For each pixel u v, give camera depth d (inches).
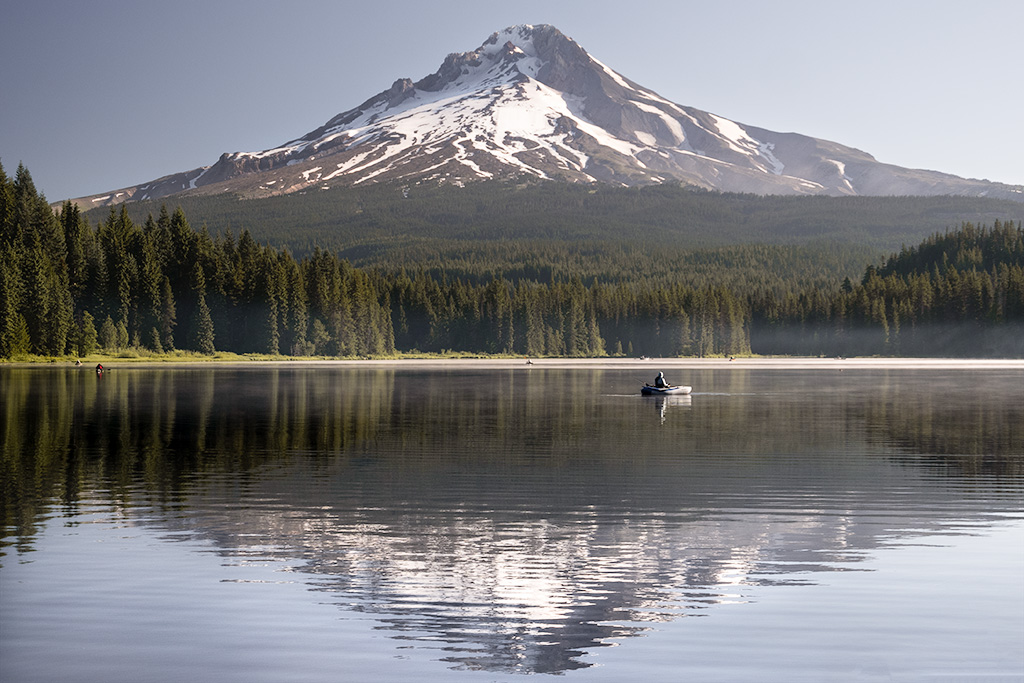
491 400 3225.9
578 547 1001.5
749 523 1122.7
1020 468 1553.9
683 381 4886.8
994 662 683.4
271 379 4707.2
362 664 677.3
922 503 1247.5
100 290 7130.9
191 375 5073.8
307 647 709.3
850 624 760.3
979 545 1015.6
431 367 7106.3
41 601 813.9
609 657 689.6
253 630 745.6
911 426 2272.4
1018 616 780.6
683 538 1043.3
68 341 6525.6
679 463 1604.3
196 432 2053.4
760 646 711.7
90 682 648.4
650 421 2404.0
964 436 2039.9
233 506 1206.3
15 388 3617.1
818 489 1348.4
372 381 4640.8
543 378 5211.6
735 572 908.6
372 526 1096.8
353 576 890.1
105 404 2839.6
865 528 1096.2
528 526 1101.1
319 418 2428.6
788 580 881.5
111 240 7440.9
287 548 992.2
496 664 676.7
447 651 703.1
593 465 1576.0
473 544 1011.9
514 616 778.2
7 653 698.2
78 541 1016.2
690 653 697.6
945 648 709.9
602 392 3774.6
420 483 1387.8
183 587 854.5
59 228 7190.0
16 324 6136.8
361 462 1599.4
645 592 842.8
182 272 7760.8
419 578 884.0
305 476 1444.4
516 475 1465.3
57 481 1384.1
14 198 7126.0
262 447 1797.5
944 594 839.7
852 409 2851.9
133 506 1200.8
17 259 6289.4
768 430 2170.3
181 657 691.4
